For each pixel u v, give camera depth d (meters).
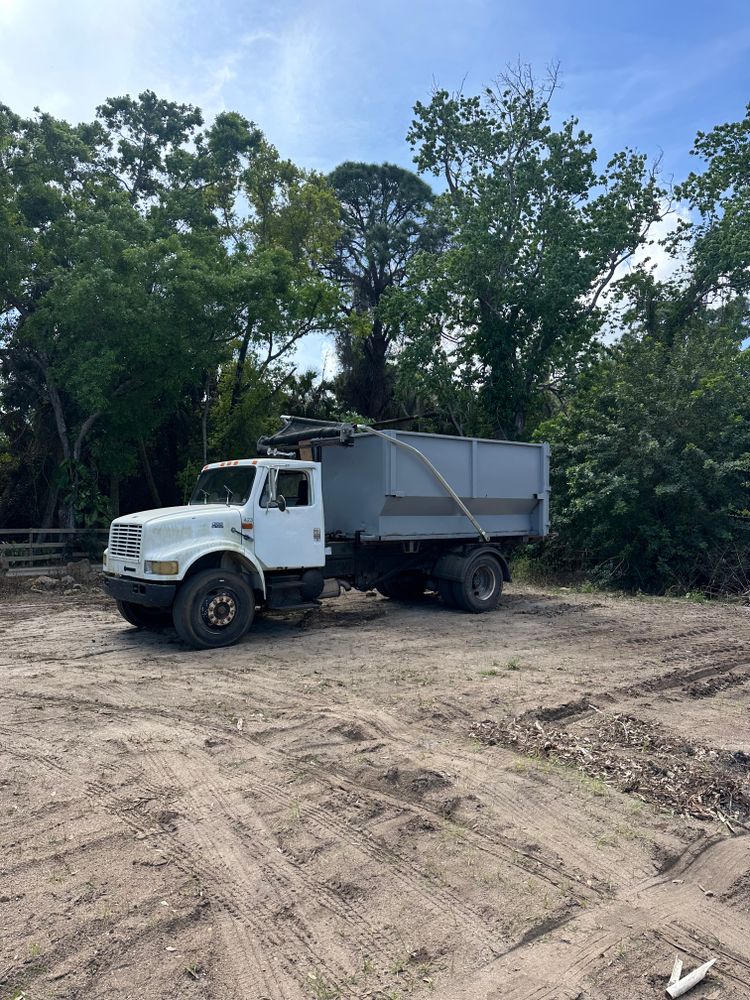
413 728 6.01
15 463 22.38
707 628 10.82
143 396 19.52
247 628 9.51
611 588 16.30
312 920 3.40
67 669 8.16
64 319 17.61
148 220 20.34
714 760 5.38
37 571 16.59
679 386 16.59
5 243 18.23
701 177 24.77
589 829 4.30
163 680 7.61
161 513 9.55
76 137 20.84
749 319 26.31
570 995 2.95
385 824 4.31
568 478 17.03
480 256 23.91
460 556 12.07
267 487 9.86
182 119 25.61
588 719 6.38
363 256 38.03
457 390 25.77
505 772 5.06
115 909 3.43
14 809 4.51
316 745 5.61
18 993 2.87
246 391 23.47
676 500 15.98
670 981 3.03
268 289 19.92
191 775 5.03
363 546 11.27
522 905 3.54
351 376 30.27
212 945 3.21
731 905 3.64
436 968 3.10
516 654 8.90
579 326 24.23
